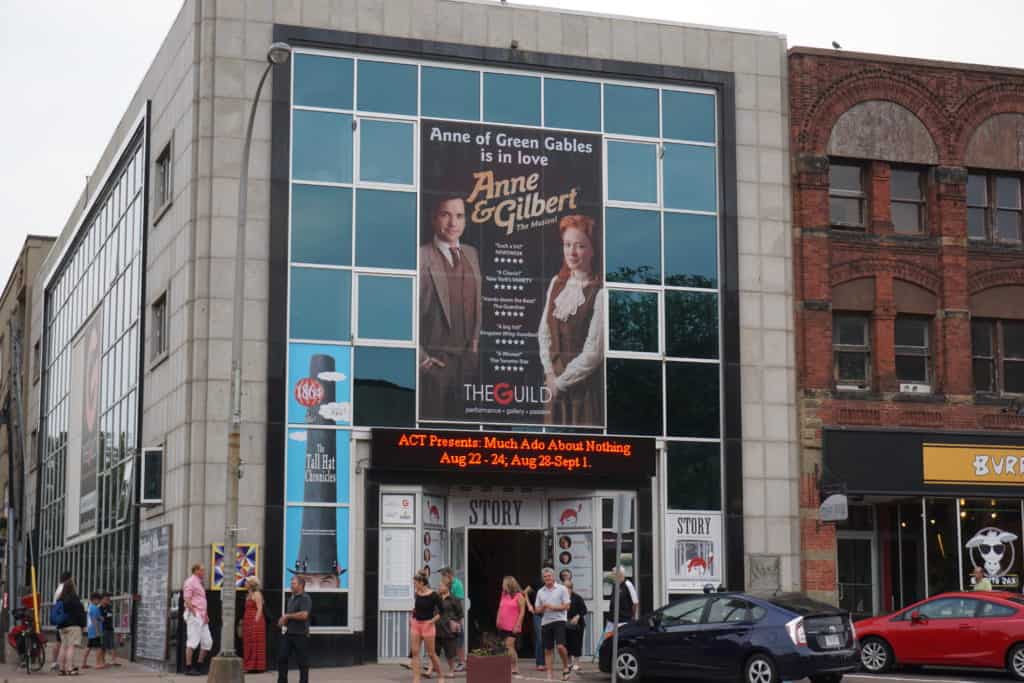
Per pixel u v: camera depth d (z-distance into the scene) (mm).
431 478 30922
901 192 36125
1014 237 36875
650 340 32938
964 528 35156
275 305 30344
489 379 31625
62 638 29109
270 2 31266
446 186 31953
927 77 36188
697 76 34125
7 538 45656
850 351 35125
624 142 33406
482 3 32719
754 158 34406
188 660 28047
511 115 32625
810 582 33312
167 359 32469
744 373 33562
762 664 23141
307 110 31250
